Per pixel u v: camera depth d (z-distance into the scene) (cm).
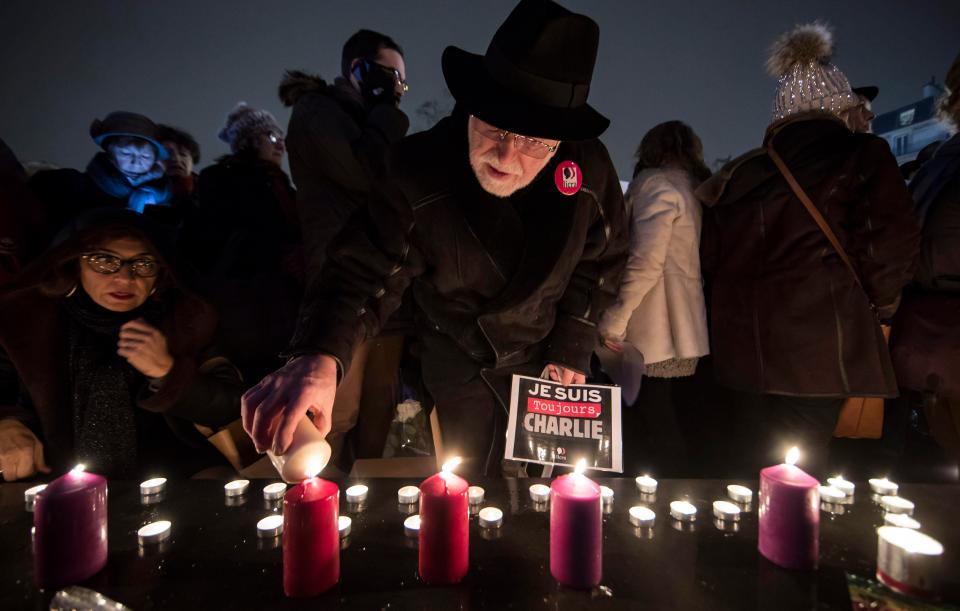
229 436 148
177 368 137
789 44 196
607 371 218
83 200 258
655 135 240
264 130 236
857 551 82
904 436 247
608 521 93
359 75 224
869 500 101
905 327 183
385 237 128
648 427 245
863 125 230
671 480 112
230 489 101
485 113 103
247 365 209
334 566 72
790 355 183
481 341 144
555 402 133
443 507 72
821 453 190
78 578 73
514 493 105
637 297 213
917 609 64
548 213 130
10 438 126
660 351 224
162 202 289
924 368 175
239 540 85
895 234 169
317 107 197
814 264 181
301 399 88
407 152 129
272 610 67
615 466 122
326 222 197
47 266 133
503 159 115
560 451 126
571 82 104
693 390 281
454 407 154
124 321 146
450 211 126
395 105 229
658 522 93
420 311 158
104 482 78
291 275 217
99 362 147
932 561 65
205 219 224
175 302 150
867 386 175
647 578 75
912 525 89
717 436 275
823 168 180
